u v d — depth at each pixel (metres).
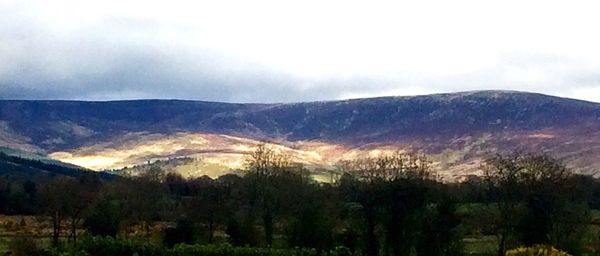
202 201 96.44
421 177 83.06
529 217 76.88
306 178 105.12
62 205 97.44
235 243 80.06
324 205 84.56
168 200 128.25
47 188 101.75
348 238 79.00
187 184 148.50
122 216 99.25
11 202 137.62
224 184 118.25
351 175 92.00
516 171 80.81
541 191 77.50
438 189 82.94
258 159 110.44
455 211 78.31
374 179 81.31
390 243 79.31
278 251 70.19
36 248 77.38
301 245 77.75
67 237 97.38
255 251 69.38
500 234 81.81
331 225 80.31
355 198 85.12
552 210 77.50
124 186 120.88
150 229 100.56
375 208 79.31
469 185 99.62
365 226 80.12
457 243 76.62
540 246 68.31
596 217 92.12
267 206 91.81
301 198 89.94
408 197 78.06
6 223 118.88
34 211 133.88
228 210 93.19
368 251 80.06
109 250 67.62
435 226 76.06
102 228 86.62
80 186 105.69
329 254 71.62
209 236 87.00
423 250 76.75
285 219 90.81
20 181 159.38
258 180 95.31
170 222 108.50
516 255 65.62
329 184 101.88
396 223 78.56
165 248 69.19
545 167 82.38
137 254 67.62
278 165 101.62
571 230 78.06
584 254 75.56
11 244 82.88
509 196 79.31
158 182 141.38
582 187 95.62
